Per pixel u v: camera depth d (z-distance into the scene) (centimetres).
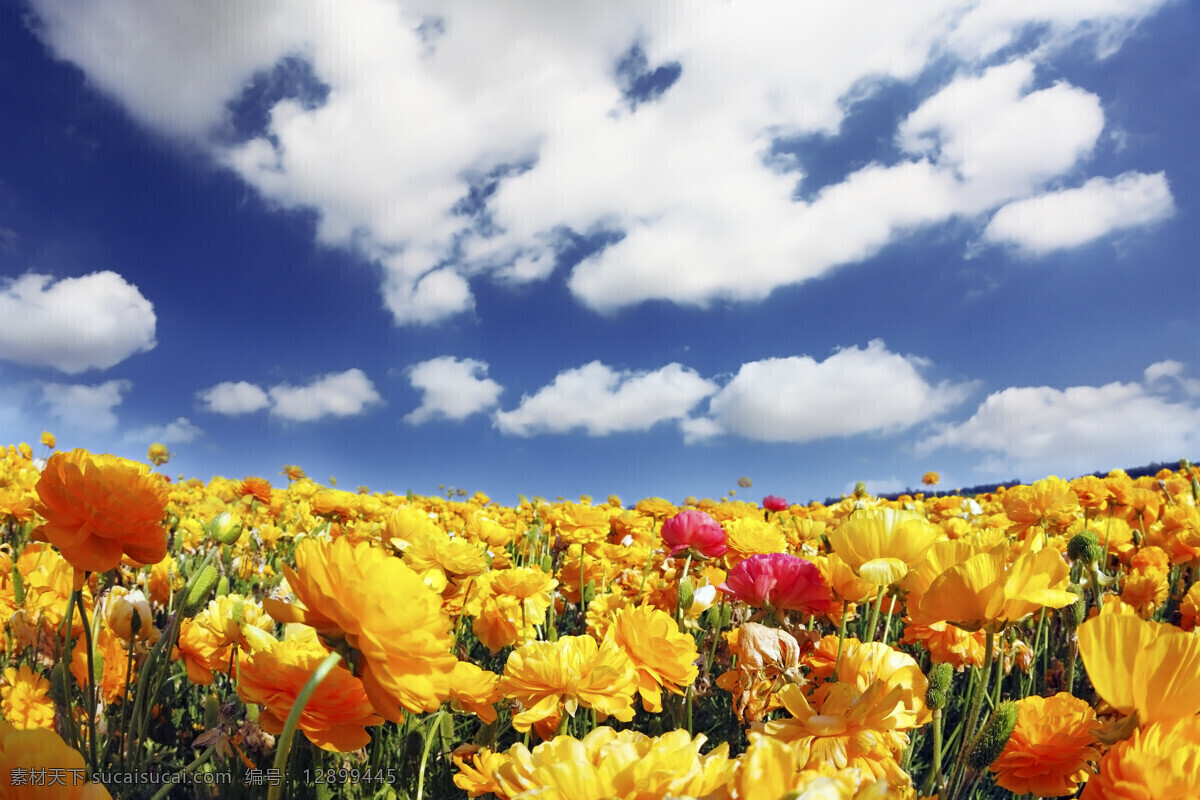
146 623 216
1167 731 94
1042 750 151
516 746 96
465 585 302
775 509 704
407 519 287
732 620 335
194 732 259
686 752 83
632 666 191
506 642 304
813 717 127
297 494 839
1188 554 418
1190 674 93
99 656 218
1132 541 472
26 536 366
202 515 615
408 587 102
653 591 365
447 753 241
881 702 125
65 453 179
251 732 184
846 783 76
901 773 132
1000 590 132
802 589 250
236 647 200
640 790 75
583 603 419
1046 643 312
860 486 550
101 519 167
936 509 718
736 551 373
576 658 183
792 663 217
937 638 228
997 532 164
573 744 93
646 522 501
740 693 218
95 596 242
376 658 103
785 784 66
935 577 155
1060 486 384
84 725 206
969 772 210
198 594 194
